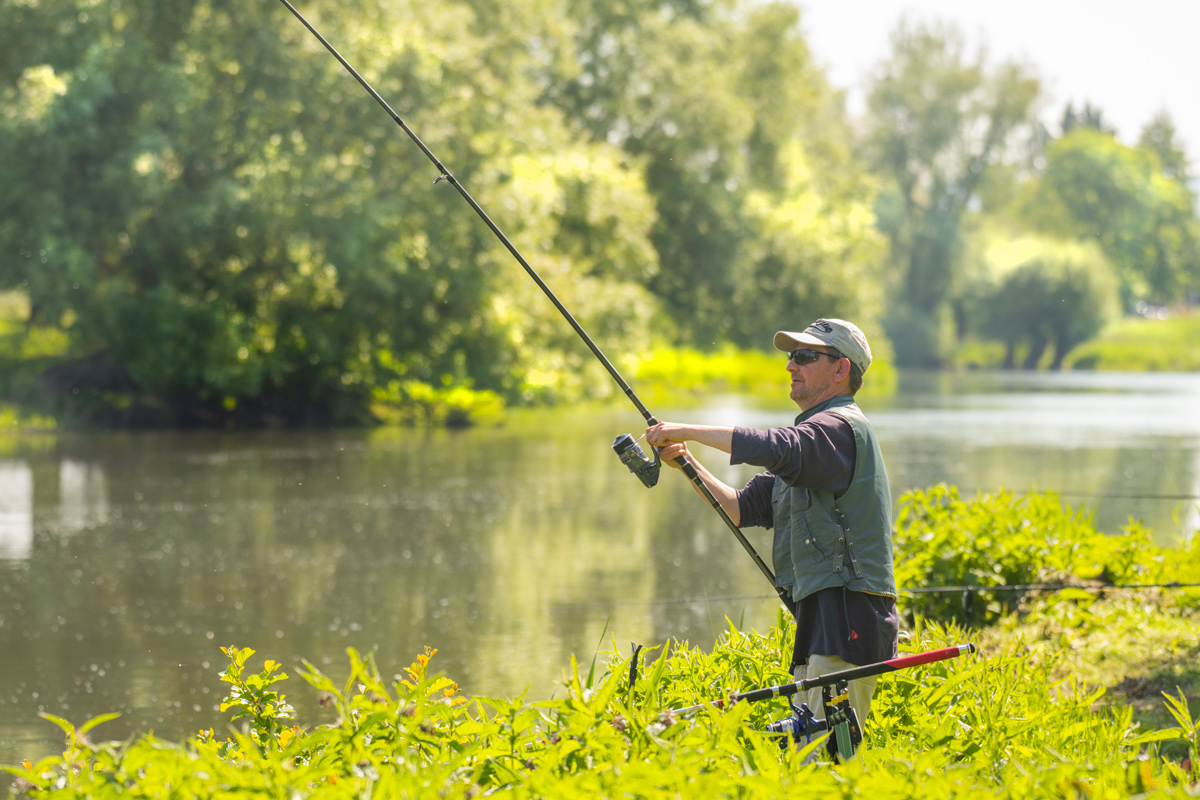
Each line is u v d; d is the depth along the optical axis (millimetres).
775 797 3939
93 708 9617
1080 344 101312
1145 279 112938
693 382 63500
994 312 94875
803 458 5195
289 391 38812
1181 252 112438
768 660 6621
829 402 5566
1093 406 49562
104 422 36750
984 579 10305
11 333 39594
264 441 33281
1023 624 10070
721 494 5816
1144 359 102000
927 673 6375
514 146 39375
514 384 40406
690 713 5164
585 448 31625
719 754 4352
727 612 12500
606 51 52000
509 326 39375
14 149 32344
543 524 18922
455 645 11344
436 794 3941
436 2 38562
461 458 28984
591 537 17656
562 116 47344
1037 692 6391
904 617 10297
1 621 12586
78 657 11133
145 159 32375
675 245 52656
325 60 34312
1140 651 8953
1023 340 99375
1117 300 98562
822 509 5328
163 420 37281
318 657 11039
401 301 37781
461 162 36219
